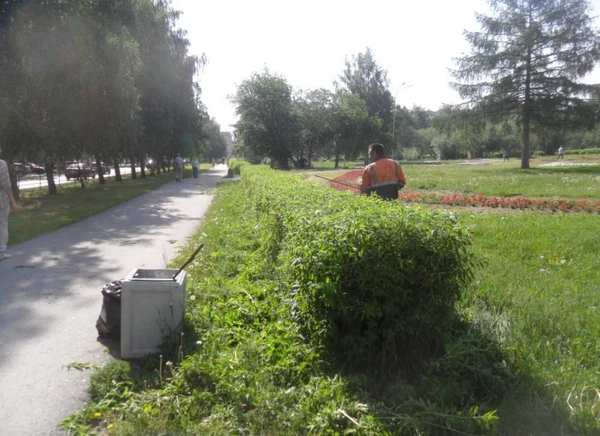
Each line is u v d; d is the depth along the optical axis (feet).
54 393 12.47
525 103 124.57
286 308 16.01
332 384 11.91
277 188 29.40
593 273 21.80
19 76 56.03
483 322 14.78
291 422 10.73
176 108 125.29
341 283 12.66
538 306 16.67
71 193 81.97
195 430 10.52
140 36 100.07
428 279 12.82
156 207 58.80
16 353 14.88
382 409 10.98
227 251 27.48
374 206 15.61
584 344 14.03
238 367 12.92
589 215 40.52
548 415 10.52
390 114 239.50
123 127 77.36
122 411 11.35
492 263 22.99
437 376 12.11
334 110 206.28
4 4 54.44
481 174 98.78
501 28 125.29
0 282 23.24
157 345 14.48
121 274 24.72
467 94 131.13
